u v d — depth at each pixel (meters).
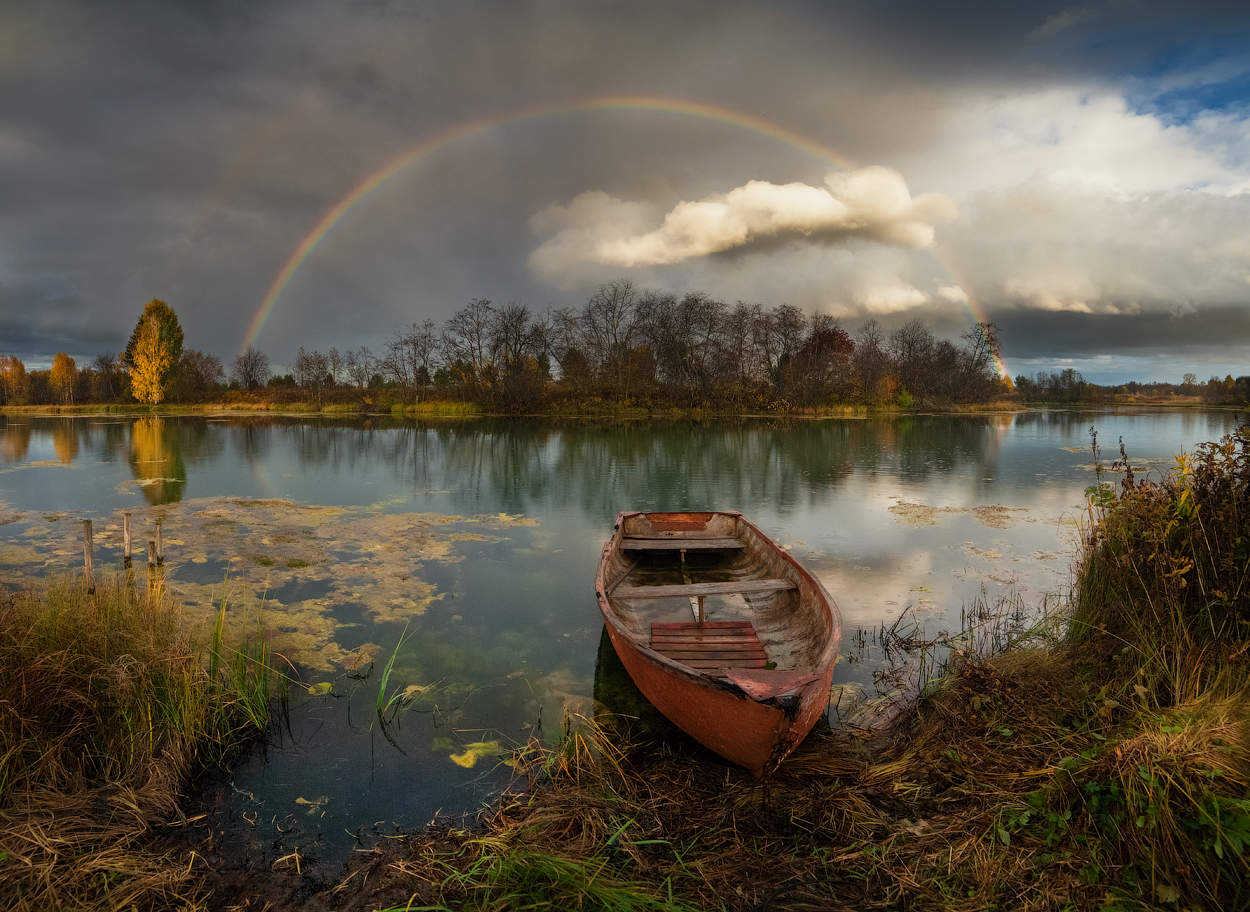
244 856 3.75
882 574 9.32
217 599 8.07
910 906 3.08
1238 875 2.73
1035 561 10.02
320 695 5.69
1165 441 28.70
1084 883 2.98
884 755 4.59
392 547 10.92
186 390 59.50
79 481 17.98
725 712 4.14
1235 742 3.20
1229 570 4.43
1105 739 3.90
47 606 5.18
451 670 6.21
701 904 3.19
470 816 4.12
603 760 4.62
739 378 45.78
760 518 13.30
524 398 44.44
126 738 4.45
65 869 3.44
